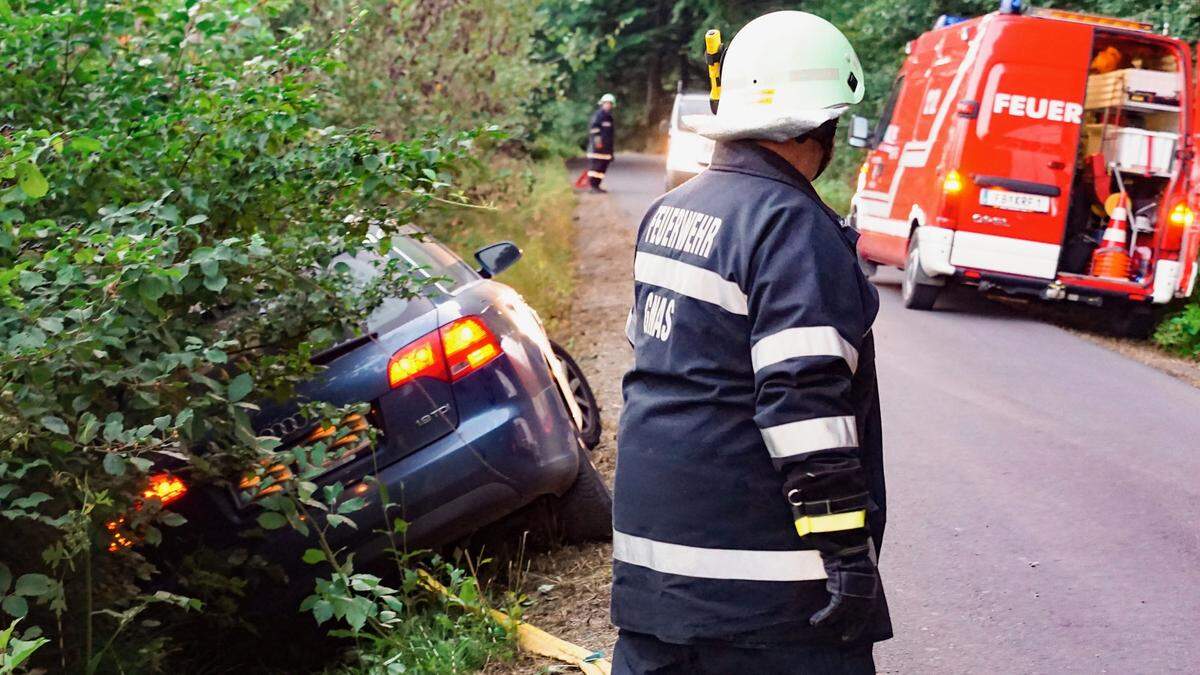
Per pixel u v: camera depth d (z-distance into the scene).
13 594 3.49
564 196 23.33
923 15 22.27
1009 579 4.92
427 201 4.45
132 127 4.28
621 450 2.55
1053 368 9.51
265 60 5.08
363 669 4.32
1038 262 11.33
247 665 4.77
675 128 22.62
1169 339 11.12
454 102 11.88
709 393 2.39
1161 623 4.50
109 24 4.70
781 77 2.50
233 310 4.45
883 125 14.08
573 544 5.32
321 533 4.02
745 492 2.37
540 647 4.28
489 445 4.61
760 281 2.30
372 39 10.25
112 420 3.42
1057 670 4.10
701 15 48.22
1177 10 15.31
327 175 4.32
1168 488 6.23
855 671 2.39
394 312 4.76
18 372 3.29
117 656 3.91
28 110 4.48
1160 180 11.56
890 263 13.09
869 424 2.46
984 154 11.30
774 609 2.36
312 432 4.51
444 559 5.07
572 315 11.66
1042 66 11.25
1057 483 6.27
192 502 4.37
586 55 12.95
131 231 3.68
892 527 5.56
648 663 2.51
